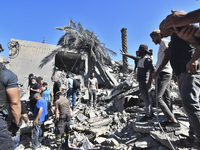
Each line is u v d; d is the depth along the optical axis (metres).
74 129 4.84
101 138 4.20
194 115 1.42
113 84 10.94
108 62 12.86
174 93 4.96
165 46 2.26
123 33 15.40
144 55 3.23
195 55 1.24
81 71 12.95
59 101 3.99
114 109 6.03
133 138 2.93
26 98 8.46
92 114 5.81
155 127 2.49
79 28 12.05
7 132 1.32
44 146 4.13
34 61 10.52
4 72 1.34
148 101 3.08
